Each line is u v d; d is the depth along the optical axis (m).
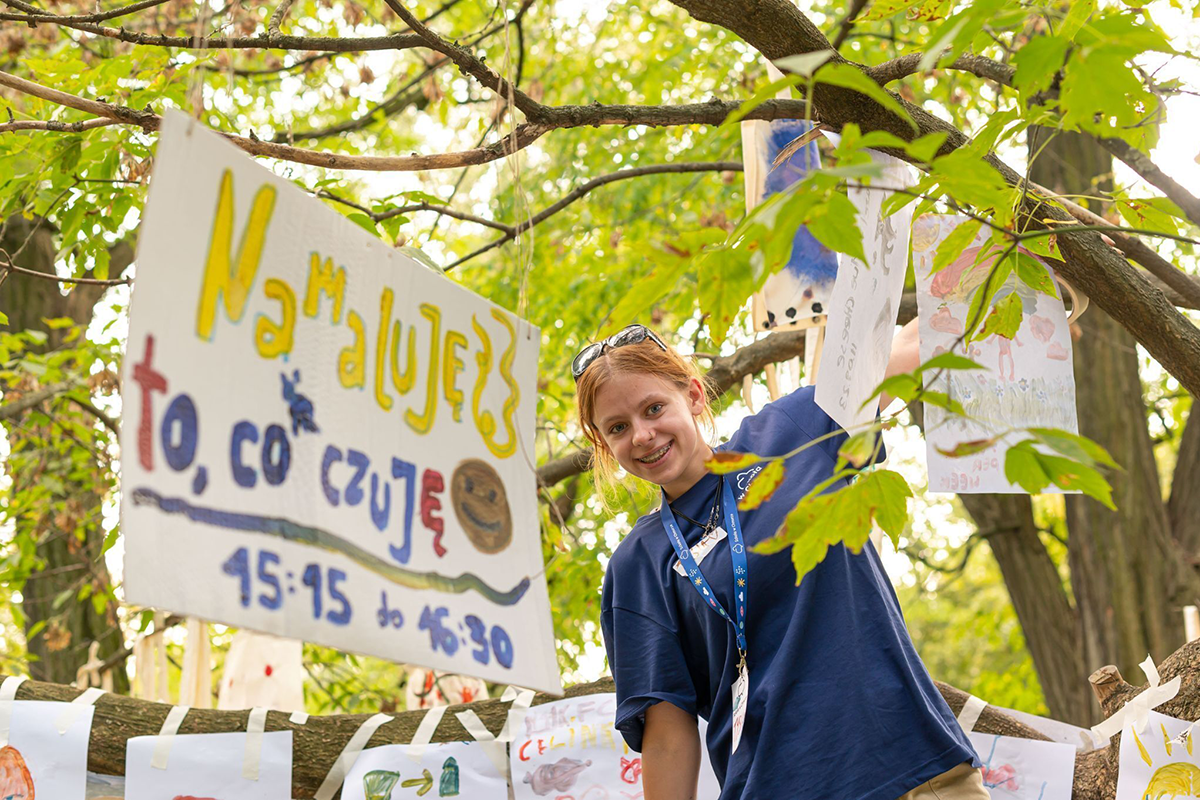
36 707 2.66
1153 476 6.25
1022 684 10.54
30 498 6.00
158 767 2.67
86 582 6.20
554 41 8.02
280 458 1.31
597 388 2.26
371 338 1.49
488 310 1.71
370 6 5.80
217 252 1.27
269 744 2.74
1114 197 2.31
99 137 3.16
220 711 2.77
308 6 5.23
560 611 7.06
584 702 2.92
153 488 1.14
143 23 4.45
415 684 3.84
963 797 1.94
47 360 5.84
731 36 7.53
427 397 1.57
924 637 12.12
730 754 2.09
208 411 1.23
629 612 2.35
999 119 1.80
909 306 4.25
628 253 6.88
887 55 5.37
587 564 6.18
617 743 2.86
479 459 1.64
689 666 2.30
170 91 3.29
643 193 7.29
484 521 1.61
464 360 1.65
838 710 1.98
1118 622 6.07
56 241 7.27
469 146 5.90
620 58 8.34
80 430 5.82
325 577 1.32
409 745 2.81
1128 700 2.50
